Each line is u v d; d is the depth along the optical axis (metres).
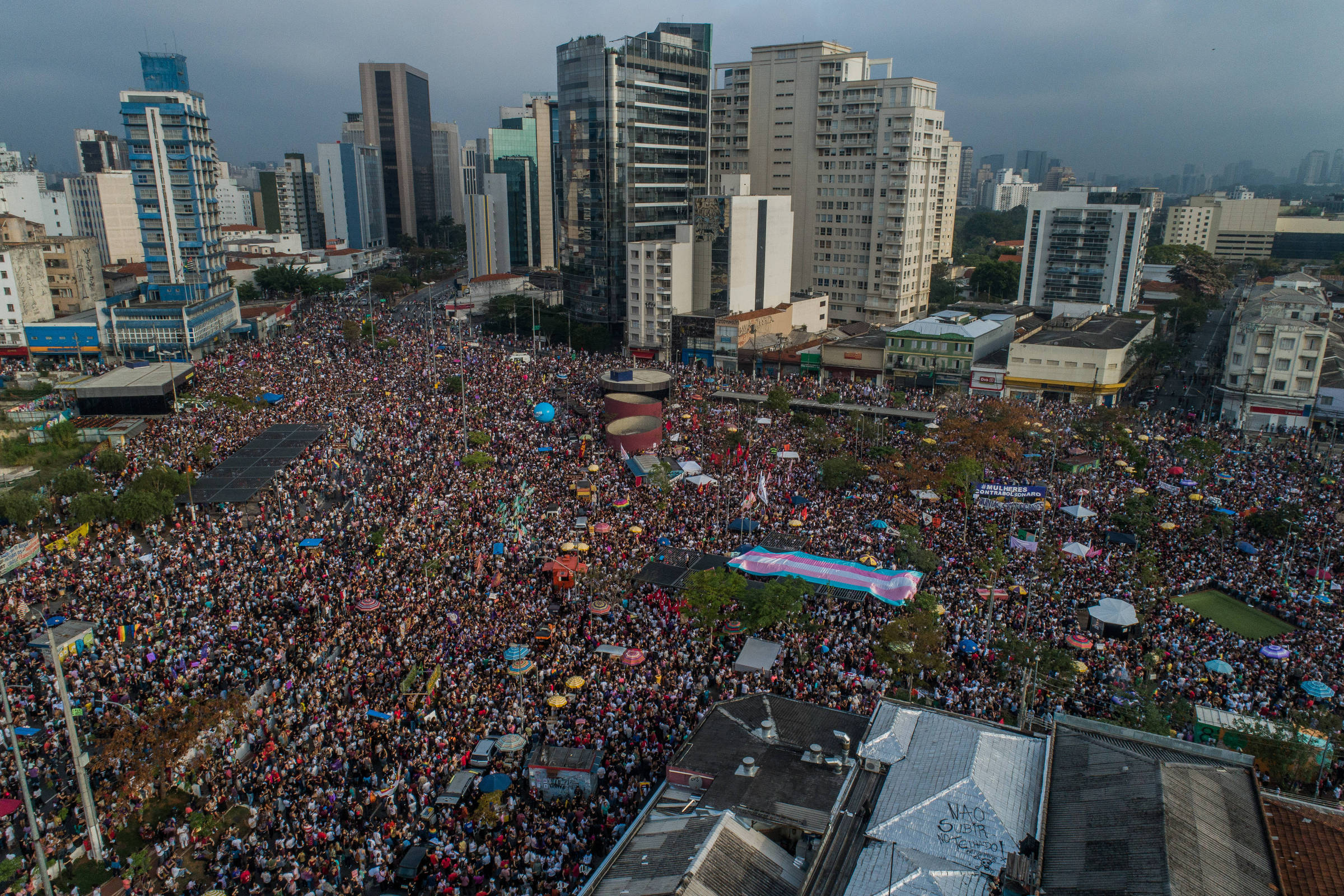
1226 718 50.34
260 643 61.19
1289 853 33.91
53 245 178.12
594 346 184.00
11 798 46.47
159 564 73.88
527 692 55.53
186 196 166.62
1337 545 81.50
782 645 60.88
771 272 184.25
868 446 112.06
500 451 106.75
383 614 64.56
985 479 95.81
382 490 92.06
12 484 93.88
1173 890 29.42
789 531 81.88
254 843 44.22
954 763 40.06
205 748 49.94
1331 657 61.19
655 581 70.38
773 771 42.44
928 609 59.09
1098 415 122.06
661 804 41.38
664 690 55.12
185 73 167.00
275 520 83.81
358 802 46.66
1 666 53.47
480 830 44.44
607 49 175.88
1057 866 32.88
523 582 71.19
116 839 45.78
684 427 120.69
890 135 184.75
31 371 154.88
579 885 39.81
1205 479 98.25
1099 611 63.94
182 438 109.25
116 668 57.50
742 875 34.97
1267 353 133.50
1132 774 36.59
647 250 169.75
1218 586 74.38
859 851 35.75
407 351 163.12
